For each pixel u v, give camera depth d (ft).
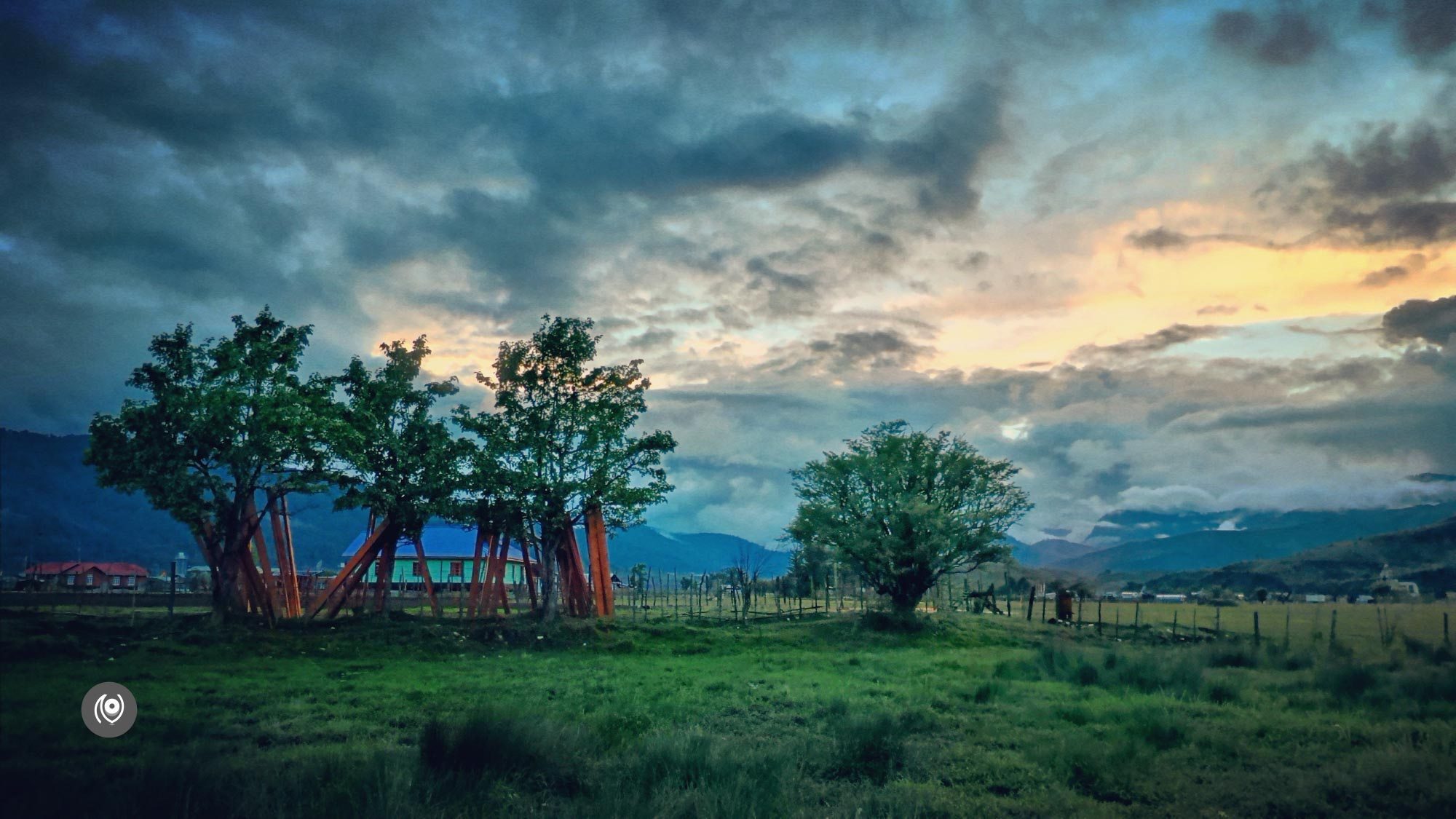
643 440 140.67
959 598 233.96
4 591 188.44
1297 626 189.88
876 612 155.33
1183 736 53.06
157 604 169.17
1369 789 40.16
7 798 33.45
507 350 136.77
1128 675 83.87
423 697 69.10
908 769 45.01
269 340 121.80
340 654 104.78
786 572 239.50
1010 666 97.45
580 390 138.72
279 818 30.99
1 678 73.56
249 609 119.44
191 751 41.06
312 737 51.52
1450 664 89.71
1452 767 42.70
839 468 162.09
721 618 165.58
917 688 79.87
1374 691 70.85
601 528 146.51
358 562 131.54
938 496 162.50
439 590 230.68
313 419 115.96
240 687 73.61
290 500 146.00
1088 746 47.24
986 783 42.60
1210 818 36.73
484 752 39.70
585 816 33.37
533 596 144.05
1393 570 572.10
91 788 34.40
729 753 41.60
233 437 113.80
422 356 137.90
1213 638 147.84
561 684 79.87
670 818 33.40
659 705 64.03
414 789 35.19
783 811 35.60
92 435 109.19
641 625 136.05
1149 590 568.41
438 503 131.23
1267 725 57.16
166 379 113.29
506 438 132.98
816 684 84.99
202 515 113.19
